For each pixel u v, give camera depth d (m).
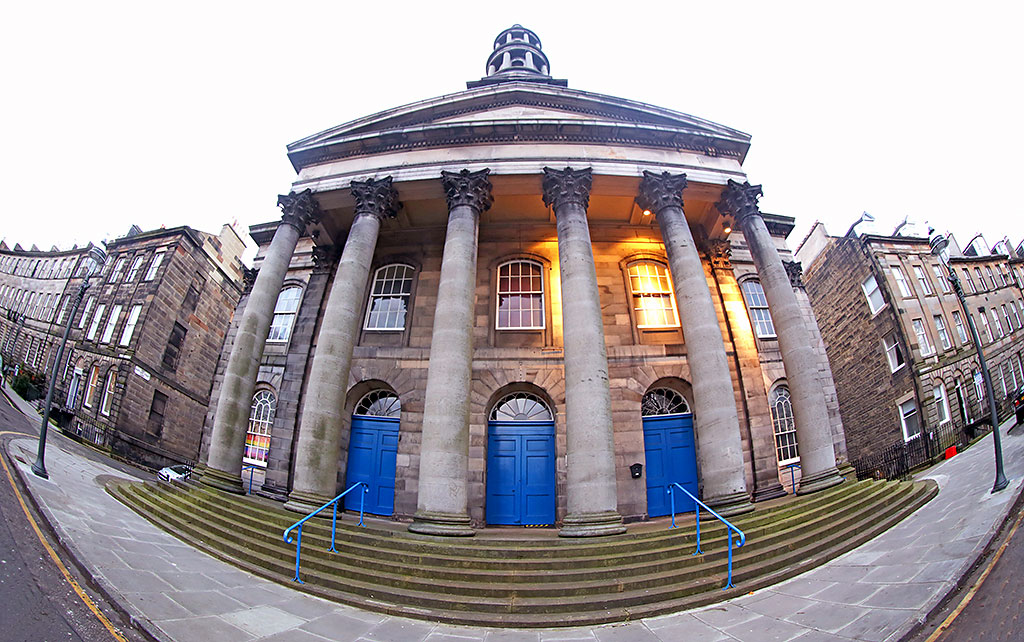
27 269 37.03
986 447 15.40
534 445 13.34
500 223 16.53
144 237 28.03
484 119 14.56
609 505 9.19
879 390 23.17
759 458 13.81
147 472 20.80
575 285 11.19
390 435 13.84
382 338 15.06
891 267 23.73
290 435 14.39
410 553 8.18
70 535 6.94
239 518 9.67
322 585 7.41
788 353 11.91
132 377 23.33
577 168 13.70
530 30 27.75
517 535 9.96
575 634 6.05
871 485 10.91
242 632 5.27
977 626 4.82
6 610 4.67
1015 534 6.94
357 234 12.90
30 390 24.67
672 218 12.90
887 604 5.63
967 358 23.19
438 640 5.82
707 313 11.45
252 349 12.71
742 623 5.86
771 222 18.39
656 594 6.91
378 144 14.59
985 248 29.36
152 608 5.30
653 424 13.79
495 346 14.35
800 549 8.18
